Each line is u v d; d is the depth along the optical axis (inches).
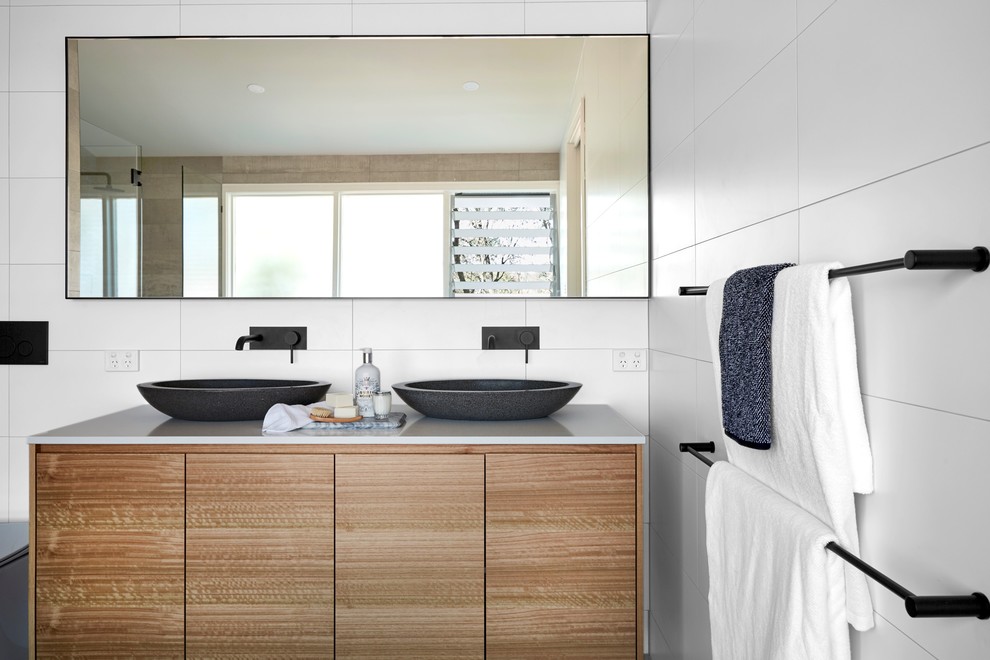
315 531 70.1
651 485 92.4
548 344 93.9
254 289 91.7
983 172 28.8
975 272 29.5
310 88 91.8
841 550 35.7
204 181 91.7
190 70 91.6
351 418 75.8
